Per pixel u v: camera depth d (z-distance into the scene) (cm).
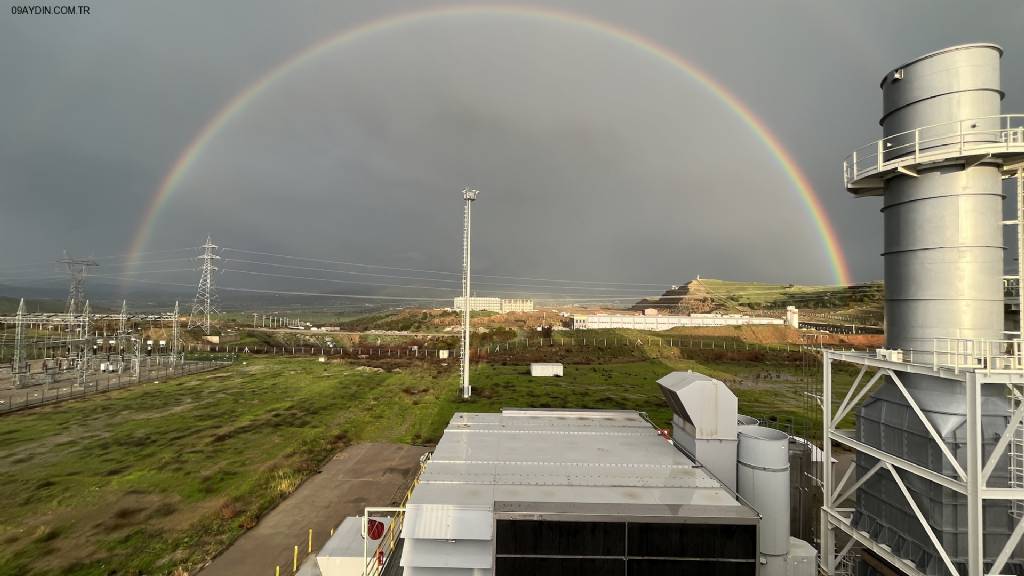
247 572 2067
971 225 1608
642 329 12850
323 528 2470
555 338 10919
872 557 1844
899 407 1717
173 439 3928
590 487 1702
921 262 1694
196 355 9325
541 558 1476
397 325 15562
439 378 6838
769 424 3462
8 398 5459
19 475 3141
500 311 17662
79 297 10338
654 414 4762
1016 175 1731
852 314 15838
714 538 1482
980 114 1616
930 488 1568
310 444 3791
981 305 1595
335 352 9931
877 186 1984
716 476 1969
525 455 2022
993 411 1568
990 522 1507
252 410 4934
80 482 3020
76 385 6288
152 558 2162
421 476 1789
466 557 1520
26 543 2294
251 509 2645
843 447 3650
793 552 1878
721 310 18675
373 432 4234
